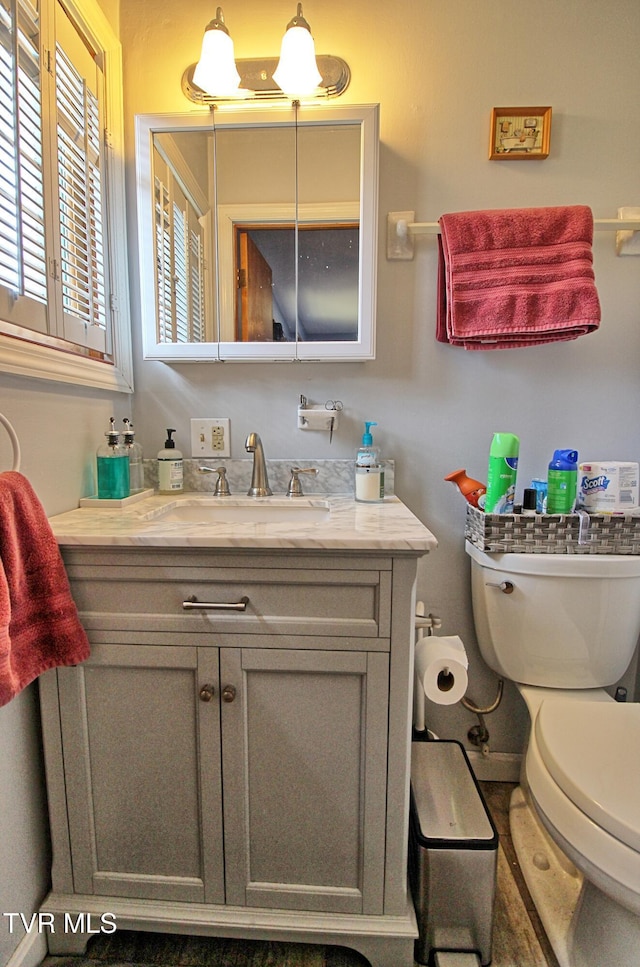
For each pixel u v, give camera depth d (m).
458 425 1.28
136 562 0.82
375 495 1.16
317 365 1.29
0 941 0.80
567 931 0.91
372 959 0.86
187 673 0.85
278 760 0.85
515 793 1.28
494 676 1.32
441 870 0.88
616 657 1.12
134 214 1.26
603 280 1.22
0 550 0.70
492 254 1.12
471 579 1.28
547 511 1.16
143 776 0.87
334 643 0.81
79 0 1.02
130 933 0.96
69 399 1.04
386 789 0.83
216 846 0.87
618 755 0.80
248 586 0.82
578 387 1.25
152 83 1.23
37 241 0.90
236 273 1.24
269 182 1.21
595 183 1.20
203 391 1.31
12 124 0.81
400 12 1.18
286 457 1.31
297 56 1.09
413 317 1.26
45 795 0.92
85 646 0.83
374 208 1.18
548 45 1.17
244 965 0.90
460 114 1.20
